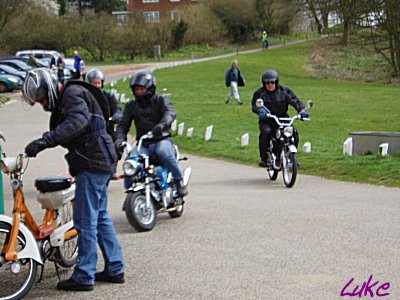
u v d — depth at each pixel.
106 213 7.21
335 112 30.03
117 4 117.44
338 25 80.88
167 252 8.41
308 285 6.93
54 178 7.06
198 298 6.62
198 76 53.94
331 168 14.71
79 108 6.59
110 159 6.93
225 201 11.69
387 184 12.93
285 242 8.69
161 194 9.90
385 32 56.88
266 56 73.62
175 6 106.38
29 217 6.75
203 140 20.59
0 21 62.72
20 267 6.51
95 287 7.07
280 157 13.33
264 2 94.00
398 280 7.05
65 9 107.12
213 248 8.52
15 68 49.06
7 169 6.55
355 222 9.73
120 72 61.22
